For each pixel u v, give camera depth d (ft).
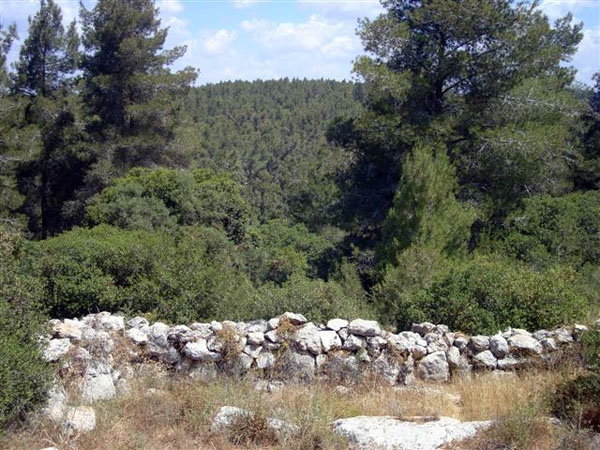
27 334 18.72
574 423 16.94
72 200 106.42
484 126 64.39
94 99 109.09
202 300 30.48
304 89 336.70
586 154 88.79
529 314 27.40
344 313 28.60
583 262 51.96
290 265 62.80
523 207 58.75
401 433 16.72
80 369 20.94
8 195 94.48
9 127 98.37
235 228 77.41
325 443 16.51
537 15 65.26
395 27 64.90
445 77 64.90
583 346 21.01
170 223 65.10
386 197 67.10
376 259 48.75
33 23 112.68
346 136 69.51
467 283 28.81
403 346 23.84
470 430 16.94
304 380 22.91
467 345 24.44
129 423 18.44
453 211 46.60
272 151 221.46
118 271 31.63
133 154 104.68
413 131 60.44
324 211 70.33
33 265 29.63
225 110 280.72
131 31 108.99
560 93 66.74
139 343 22.82
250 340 23.25
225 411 18.28
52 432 17.12
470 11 60.08
